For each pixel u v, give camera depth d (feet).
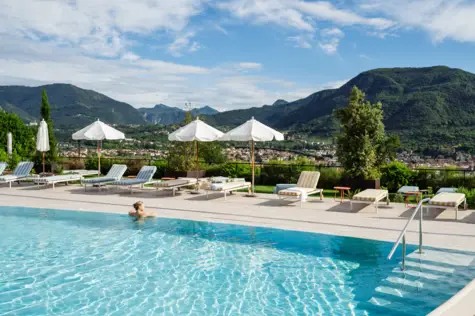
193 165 51.88
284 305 17.12
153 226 29.84
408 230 25.99
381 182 43.70
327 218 30.14
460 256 21.03
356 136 40.27
